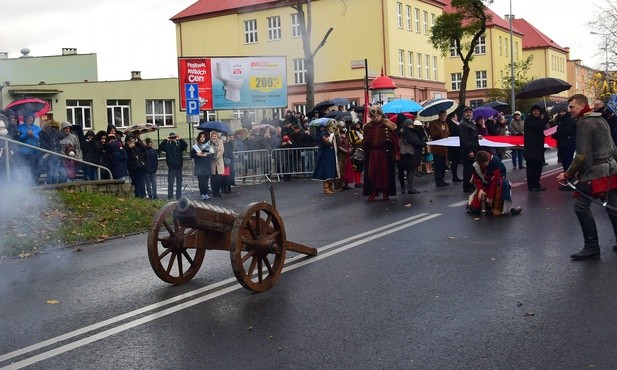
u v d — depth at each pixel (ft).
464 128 54.13
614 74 122.01
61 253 36.81
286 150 77.00
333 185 61.36
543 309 21.29
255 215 25.22
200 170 60.64
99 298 25.52
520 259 28.40
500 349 17.97
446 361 17.28
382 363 17.34
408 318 20.95
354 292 24.34
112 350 19.33
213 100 102.17
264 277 27.14
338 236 35.99
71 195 48.19
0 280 30.19
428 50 188.44
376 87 100.68
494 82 232.53
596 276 25.03
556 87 75.82
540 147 52.37
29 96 135.74
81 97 143.64
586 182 27.61
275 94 105.81
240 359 18.10
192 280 27.61
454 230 36.17
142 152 59.52
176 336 20.27
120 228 43.39
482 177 41.27
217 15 188.85
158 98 153.89
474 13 134.00
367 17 169.78
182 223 25.08
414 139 54.95
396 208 46.37
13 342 20.58
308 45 110.32
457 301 22.56
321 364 17.47
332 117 83.71
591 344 18.07
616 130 45.06
